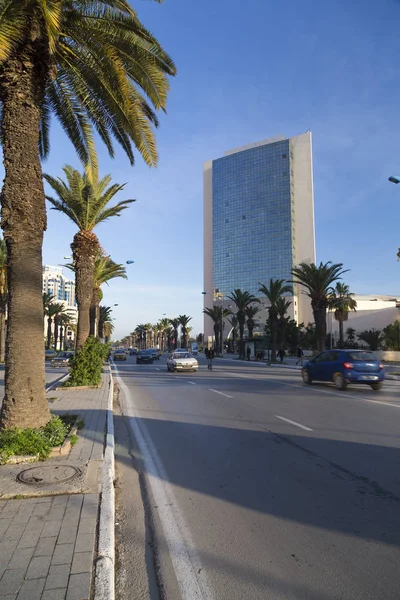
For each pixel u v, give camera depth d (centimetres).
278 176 12019
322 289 3600
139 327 15225
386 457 689
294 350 7044
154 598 322
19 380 727
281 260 11694
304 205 11744
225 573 355
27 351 732
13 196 745
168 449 770
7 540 383
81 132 1199
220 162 13288
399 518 458
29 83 761
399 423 969
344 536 418
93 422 962
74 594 303
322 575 350
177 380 2277
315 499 515
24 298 738
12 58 750
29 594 302
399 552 386
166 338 13975
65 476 552
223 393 1606
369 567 362
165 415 1145
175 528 440
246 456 709
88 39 924
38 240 765
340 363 1684
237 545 403
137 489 565
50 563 344
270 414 1110
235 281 12506
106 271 3625
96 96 1065
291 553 386
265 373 2812
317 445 773
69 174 2048
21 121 755
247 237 12406
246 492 542
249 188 12506
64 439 716
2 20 704
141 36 920
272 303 4603
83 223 2114
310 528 436
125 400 1486
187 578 348
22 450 634
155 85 1017
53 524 416
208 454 728
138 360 4684
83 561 348
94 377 1767
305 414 1102
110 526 414
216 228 13225
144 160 1079
